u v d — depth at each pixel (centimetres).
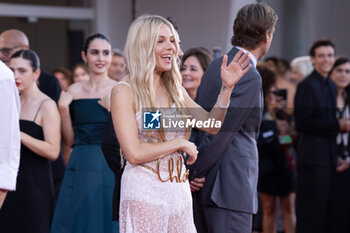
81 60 2134
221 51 1467
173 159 712
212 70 853
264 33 850
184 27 1609
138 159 684
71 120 1166
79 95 1159
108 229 1120
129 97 697
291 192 1401
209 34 1513
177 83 736
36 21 2067
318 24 2000
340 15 2002
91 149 1136
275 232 1404
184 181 725
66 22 2103
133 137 687
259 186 1370
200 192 852
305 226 1323
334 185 1337
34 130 1042
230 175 834
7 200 1016
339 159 1343
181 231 719
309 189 1320
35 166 1039
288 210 1411
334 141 1332
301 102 1339
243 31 859
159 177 700
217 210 842
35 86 1073
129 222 696
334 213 1340
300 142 1354
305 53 1983
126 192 705
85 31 2130
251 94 816
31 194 1027
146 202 694
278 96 1379
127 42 709
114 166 851
